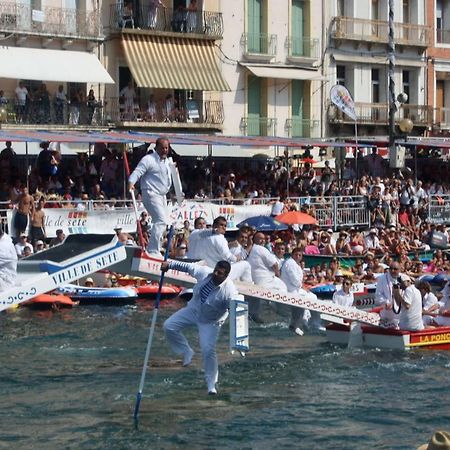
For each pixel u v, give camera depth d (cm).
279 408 2319
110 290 3700
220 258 2642
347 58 6612
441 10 7231
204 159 5397
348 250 4550
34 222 4038
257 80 6212
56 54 5241
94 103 5334
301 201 5050
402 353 2892
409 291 2934
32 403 2336
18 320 3353
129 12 5525
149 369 2670
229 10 6028
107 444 2059
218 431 2144
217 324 2356
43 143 4497
